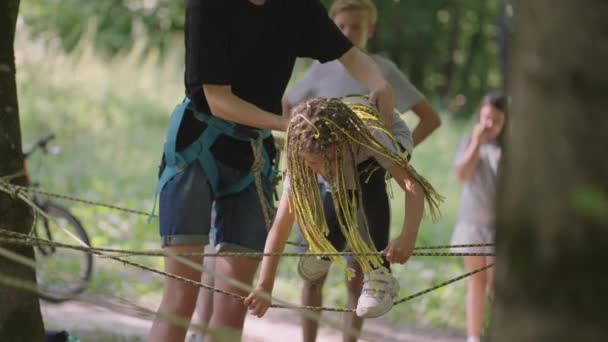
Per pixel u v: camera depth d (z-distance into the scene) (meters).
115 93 38.03
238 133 9.38
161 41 52.28
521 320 4.05
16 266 8.38
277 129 8.74
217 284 9.56
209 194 9.41
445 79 59.22
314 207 8.06
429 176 32.59
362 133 7.99
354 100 9.21
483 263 14.24
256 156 9.45
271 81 9.41
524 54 4.09
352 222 8.12
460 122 45.31
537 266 4.00
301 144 7.90
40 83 36.47
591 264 3.89
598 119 3.89
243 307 9.54
